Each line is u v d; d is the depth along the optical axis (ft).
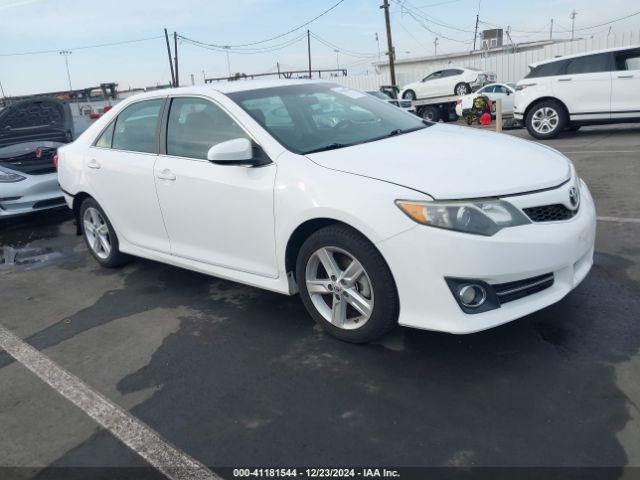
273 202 10.87
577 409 8.39
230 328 12.15
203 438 8.61
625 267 13.19
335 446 8.14
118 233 15.69
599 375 9.14
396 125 13.28
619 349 9.81
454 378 9.45
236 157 10.80
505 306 9.37
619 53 33.55
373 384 9.52
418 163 10.10
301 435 8.44
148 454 8.38
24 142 23.65
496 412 8.50
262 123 11.76
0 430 9.29
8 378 10.98
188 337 11.93
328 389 9.52
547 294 9.69
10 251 20.31
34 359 11.66
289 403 9.25
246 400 9.46
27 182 22.26
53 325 13.32
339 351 10.68
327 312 11.06
